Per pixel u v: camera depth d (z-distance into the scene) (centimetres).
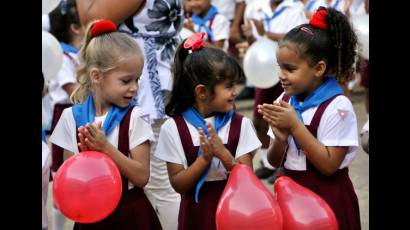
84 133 488
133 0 599
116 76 512
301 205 455
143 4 613
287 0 1033
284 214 458
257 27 1046
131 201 523
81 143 494
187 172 507
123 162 499
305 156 528
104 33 530
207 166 507
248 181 449
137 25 619
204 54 517
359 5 1004
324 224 449
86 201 462
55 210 717
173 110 536
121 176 516
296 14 1026
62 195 464
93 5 604
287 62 522
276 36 1027
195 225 525
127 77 514
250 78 961
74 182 461
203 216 521
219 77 513
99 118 527
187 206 529
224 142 521
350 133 522
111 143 516
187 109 532
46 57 734
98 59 515
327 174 519
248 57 956
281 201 465
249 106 1473
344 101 524
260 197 439
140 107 555
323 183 527
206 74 513
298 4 1037
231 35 1365
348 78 545
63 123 537
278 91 970
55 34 860
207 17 1092
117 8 598
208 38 1087
